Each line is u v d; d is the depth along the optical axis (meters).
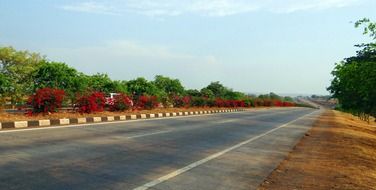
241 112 54.16
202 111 44.56
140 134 16.45
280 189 8.33
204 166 10.27
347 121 53.19
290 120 41.00
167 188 7.59
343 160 13.55
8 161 8.87
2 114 19.08
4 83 20.25
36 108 21.11
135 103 33.66
